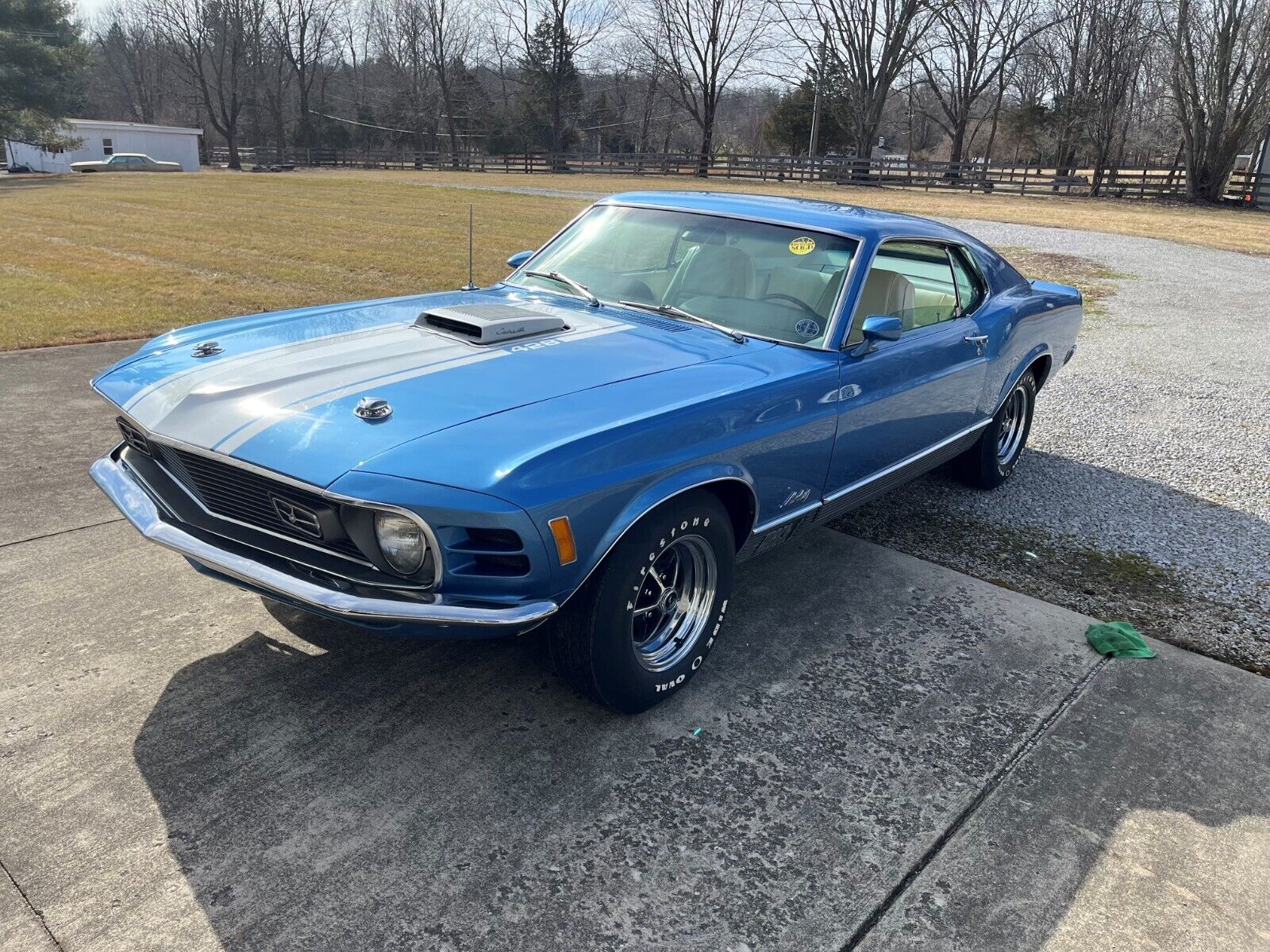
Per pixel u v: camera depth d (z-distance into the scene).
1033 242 19.98
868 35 48.91
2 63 41.72
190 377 3.04
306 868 2.38
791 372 3.38
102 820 2.50
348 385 2.87
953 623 3.87
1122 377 8.36
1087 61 50.91
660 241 4.14
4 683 3.09
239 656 3.33
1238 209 36.34
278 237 17.41
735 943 2.24
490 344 3.28
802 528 3.73
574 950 2.19
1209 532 4.97
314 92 83.88
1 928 2.15
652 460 2.79
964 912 2.38
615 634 2.84
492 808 2.64
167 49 89.25
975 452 5.24
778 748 2.99
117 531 4.31
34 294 10.71
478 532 2.48
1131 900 2.44
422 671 3.31
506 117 70.56
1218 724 3.24
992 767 2.95
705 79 57.50
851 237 3.86
